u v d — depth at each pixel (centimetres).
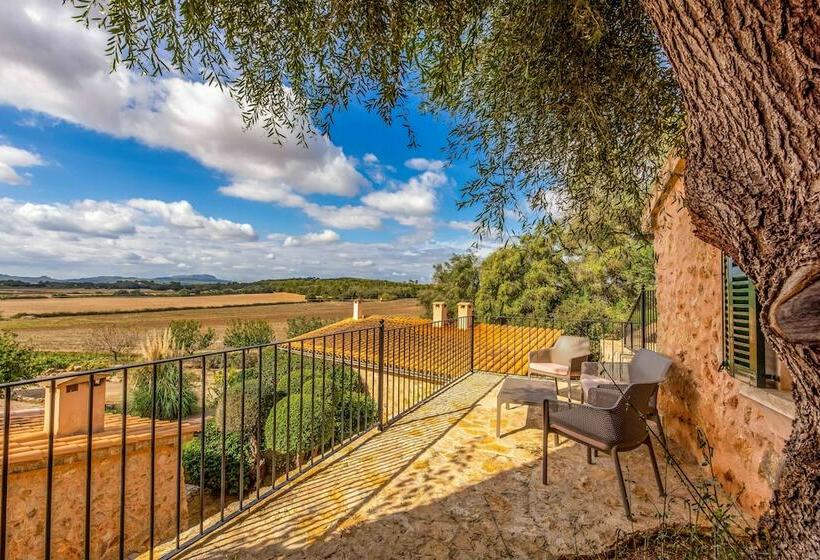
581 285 1500
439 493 268
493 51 226
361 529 230
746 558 154
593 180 249
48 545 163
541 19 195
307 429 624
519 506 250
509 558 204
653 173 262
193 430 557
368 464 314
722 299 264
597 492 265
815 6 87
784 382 213
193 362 1755
